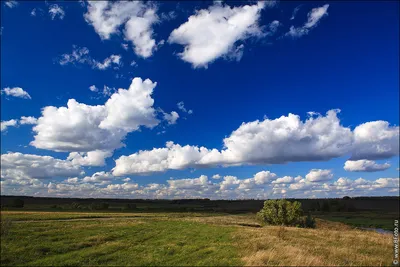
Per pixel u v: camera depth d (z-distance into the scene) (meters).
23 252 22.08
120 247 25.38
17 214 57.31
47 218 51.53
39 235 29.23
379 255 22.62
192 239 31.05
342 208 159.50
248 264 17.72
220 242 28.28
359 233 40.28
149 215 83.06
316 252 22.59
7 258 20.20
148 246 26.23
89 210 123.62
